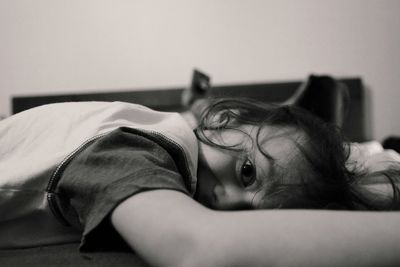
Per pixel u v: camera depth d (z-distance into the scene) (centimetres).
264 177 60
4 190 51
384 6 211
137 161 46
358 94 206
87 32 213
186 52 216
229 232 34
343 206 60
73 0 211
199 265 33
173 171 49
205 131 69
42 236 56
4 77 213
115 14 213
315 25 213
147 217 38
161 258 35
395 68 213
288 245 34
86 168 48
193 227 35
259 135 64
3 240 55
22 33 211
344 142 71
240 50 216
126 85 216
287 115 69
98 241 47
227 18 214
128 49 215
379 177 75
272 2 213
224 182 64
